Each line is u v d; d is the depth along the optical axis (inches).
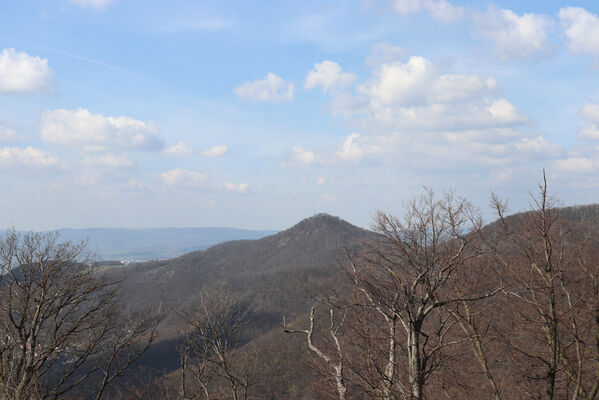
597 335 473.7
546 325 478.0
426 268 403.2
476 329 479.2
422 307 406.9
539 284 483.8
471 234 446.3
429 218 433.1
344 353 409.4
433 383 469.4
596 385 464.4
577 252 492.7
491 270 495.8
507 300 491.8
